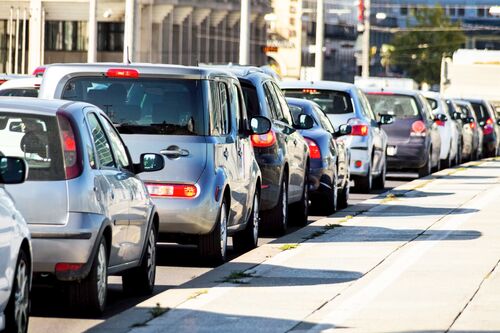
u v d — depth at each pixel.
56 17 177.62
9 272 19.58
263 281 28.77
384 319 23.48
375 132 59.50
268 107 37.97
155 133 30.91
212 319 23.53
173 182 30.62
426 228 41.25
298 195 41.88
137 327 22.80
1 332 19.61
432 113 77.00
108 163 25.41
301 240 38.25
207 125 31.09
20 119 23.69
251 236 35.59
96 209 23.77
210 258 32.00
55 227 23.23
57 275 23.33
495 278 29.19
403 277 29.36
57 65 31.39
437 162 75.81
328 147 46.34
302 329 22.42
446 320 23.30
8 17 175.75
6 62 178.25
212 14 199.88
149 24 178.00
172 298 26.48
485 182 65.75
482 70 134.00
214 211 31.08
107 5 176.25
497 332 22.09
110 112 31.02
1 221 19.27
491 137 109.06
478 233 39.66
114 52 179.75
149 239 27.52
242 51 107.69
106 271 24.56
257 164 36.50
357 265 31.61
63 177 23.42
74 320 23.80
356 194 57.69
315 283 28.42
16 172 19.88
